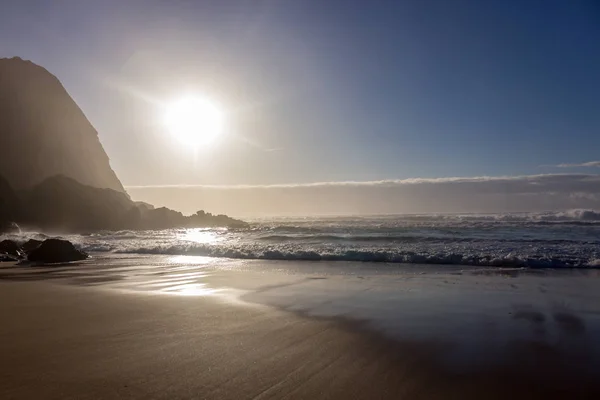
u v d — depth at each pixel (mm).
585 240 21469
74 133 56938
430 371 5277
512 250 17344
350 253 17094
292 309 8562
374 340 6527
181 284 11688
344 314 8133
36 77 55625
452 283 11508
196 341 6438
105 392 4617
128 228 46906
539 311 8328
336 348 6148
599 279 11820
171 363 5508
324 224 43188
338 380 4984
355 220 51719
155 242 26031
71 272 14430
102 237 33469
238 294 10164
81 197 45750
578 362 5586
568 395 4637
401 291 10445
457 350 6070
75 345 6234
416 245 20266
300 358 5719
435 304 8984
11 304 9078
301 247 20344
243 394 4582
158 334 6816
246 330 7055
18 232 36000
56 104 56125
